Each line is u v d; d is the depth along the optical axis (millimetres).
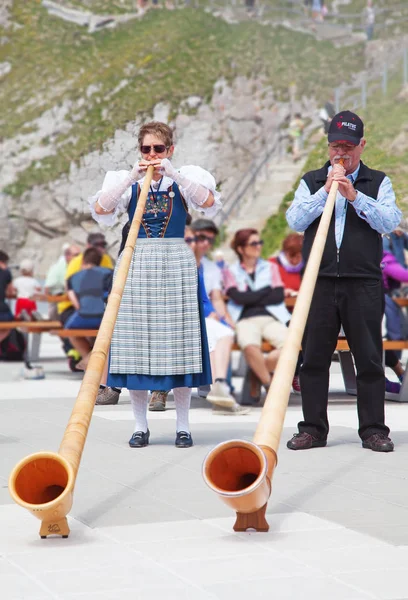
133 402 9641
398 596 4871
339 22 65688
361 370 9461
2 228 51781
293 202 9594
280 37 62000
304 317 6684
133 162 11391
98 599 4824
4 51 56906
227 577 5195
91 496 7227
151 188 9523
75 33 58188
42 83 53656
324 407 9562
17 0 59812
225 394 12227
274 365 13203
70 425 5938
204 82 54719
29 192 51250
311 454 9109
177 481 7770
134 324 9469
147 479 7855
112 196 9320
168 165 9188
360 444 9727
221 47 59062
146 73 54312
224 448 5766
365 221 9492
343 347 12398
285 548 5785
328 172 9547
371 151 10922
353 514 6660
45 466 5688
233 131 51656
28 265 22812
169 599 4828
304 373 9602
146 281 9492
